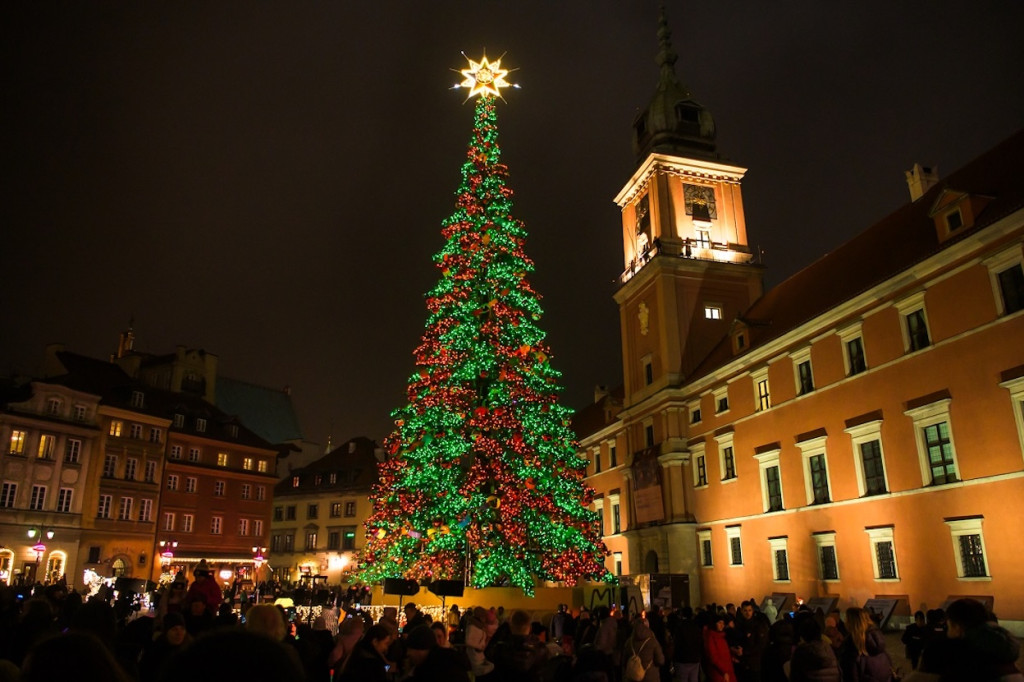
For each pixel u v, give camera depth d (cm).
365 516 7825
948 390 2861
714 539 4381
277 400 10331
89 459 5516
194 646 191
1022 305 2614
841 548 3353
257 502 6844
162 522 5994
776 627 1108
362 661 751
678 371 4950
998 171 3162
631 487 5356
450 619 1792
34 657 260
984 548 2647
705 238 5362
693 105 5709
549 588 3098
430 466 3391
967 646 520
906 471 3027
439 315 3747
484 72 4119
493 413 3438
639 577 3700
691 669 1328
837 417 3453
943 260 2933
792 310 4181
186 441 6388
